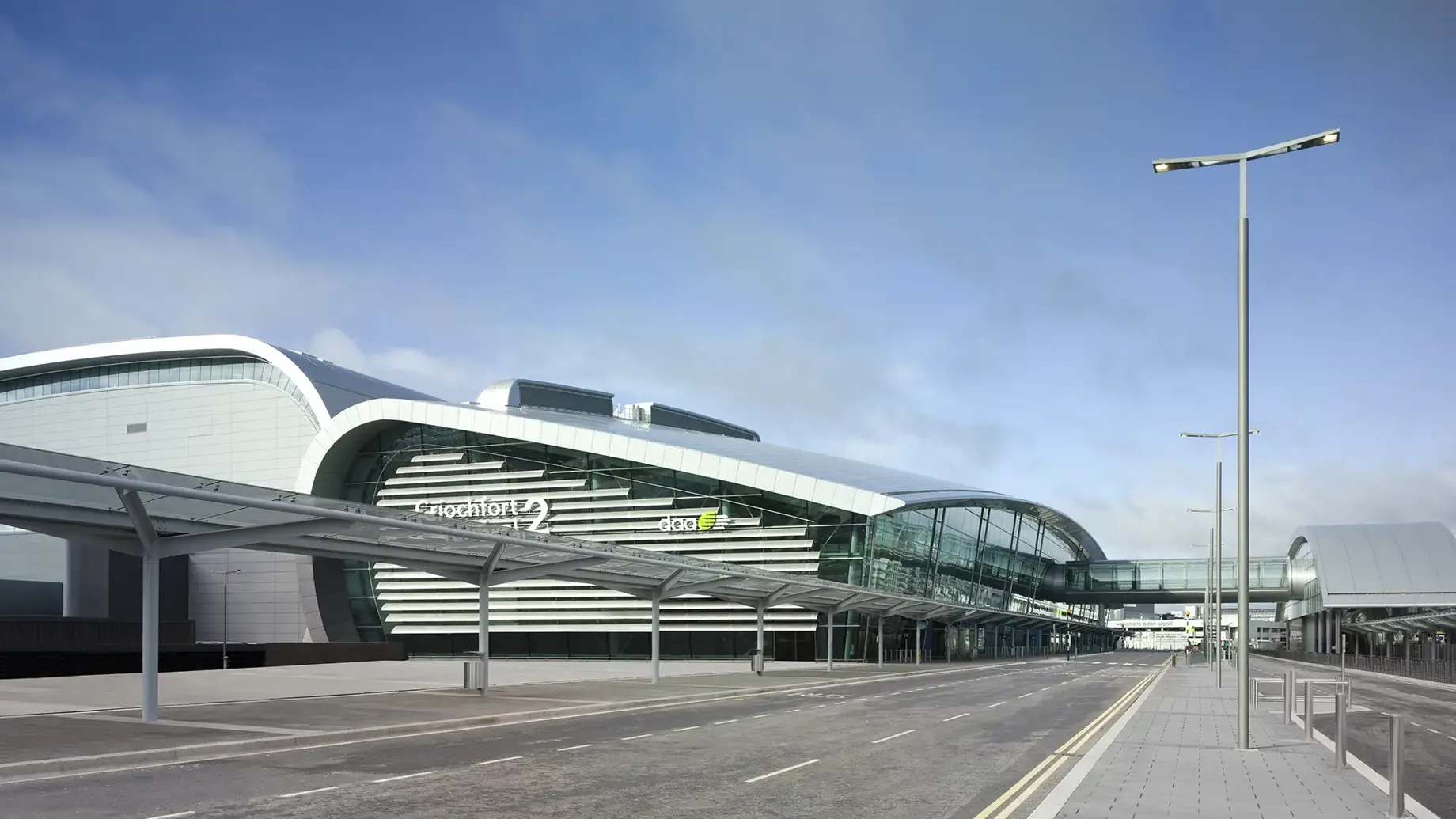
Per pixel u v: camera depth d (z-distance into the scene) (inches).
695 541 2992.1
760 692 1589.6
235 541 997.2
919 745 878.4
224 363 3577.8
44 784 630.5
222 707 1138.7
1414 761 810.8
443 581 3184.1
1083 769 708.0
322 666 2331.4
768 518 2965.1
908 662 3196.4
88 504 914.7
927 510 3289.9
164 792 602.2
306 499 1083.9
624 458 3046.3
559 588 3075.8
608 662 2827.3
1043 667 3164.4
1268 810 551.8
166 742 800.9
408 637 3211.1
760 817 540.7
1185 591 4667.8
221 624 3442.4
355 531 1131.9
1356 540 4106.8
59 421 3713.1
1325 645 4500.5
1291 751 822.5
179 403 3590.1
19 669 2183.8
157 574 967.0
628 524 3051.2
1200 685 1919.3
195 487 954.7
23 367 3710.6
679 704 1339.8
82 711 1073.5
